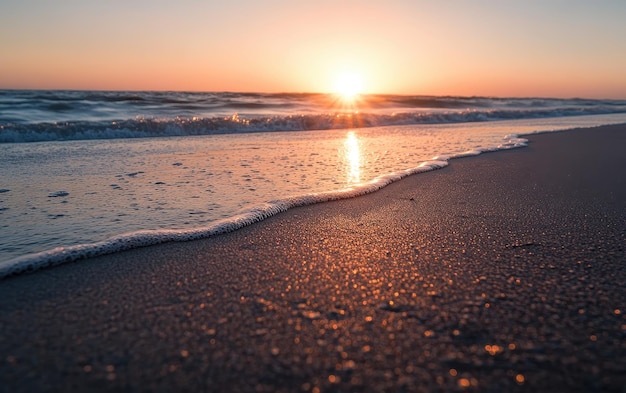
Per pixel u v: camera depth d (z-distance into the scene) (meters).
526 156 6.54
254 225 3.09
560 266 2.32
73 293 2.00
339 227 3.06
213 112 16.05
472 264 2.36
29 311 1.83
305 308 1.87
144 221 3.07
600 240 2.75
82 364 1.47
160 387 1.35
